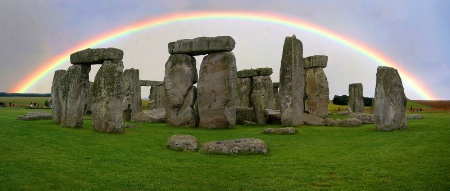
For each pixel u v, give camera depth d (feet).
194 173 43.93
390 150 52.44
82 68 78.33
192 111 94.58
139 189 37.63
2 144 49.29
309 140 65.51
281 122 96.22
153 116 108.06
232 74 91.35
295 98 94.58
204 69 93.97
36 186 35.65
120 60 73.26
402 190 36.29
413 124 86.48
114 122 70.79
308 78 123.13
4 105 208.23
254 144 54.08
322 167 45.55
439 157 46.26
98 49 73.10
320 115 119.24
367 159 48.01
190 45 94.43
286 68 94.38
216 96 91.56
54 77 88.07
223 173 43.83
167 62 98.78
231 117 90.53
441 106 208.85
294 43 95.30
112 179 40.16
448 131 65.92
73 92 77.61
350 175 41.68
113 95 70.95
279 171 44.34
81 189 36.24
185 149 56.29
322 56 120.26
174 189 38.04
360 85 146.72
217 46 91.76
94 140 61.62
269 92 134.82
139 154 53.01
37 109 164.04
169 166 46.83
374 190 36.68
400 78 77.77
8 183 35.14
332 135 71.56
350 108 146.00
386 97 76.07
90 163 45.85
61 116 80.33
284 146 59.93
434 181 37.99
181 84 96.37
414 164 44.16
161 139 65.77
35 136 58.59
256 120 102.83
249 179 41.55
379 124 76.54
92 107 73.10
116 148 56.13
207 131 81.46
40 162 43.45
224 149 53.62
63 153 49.60
